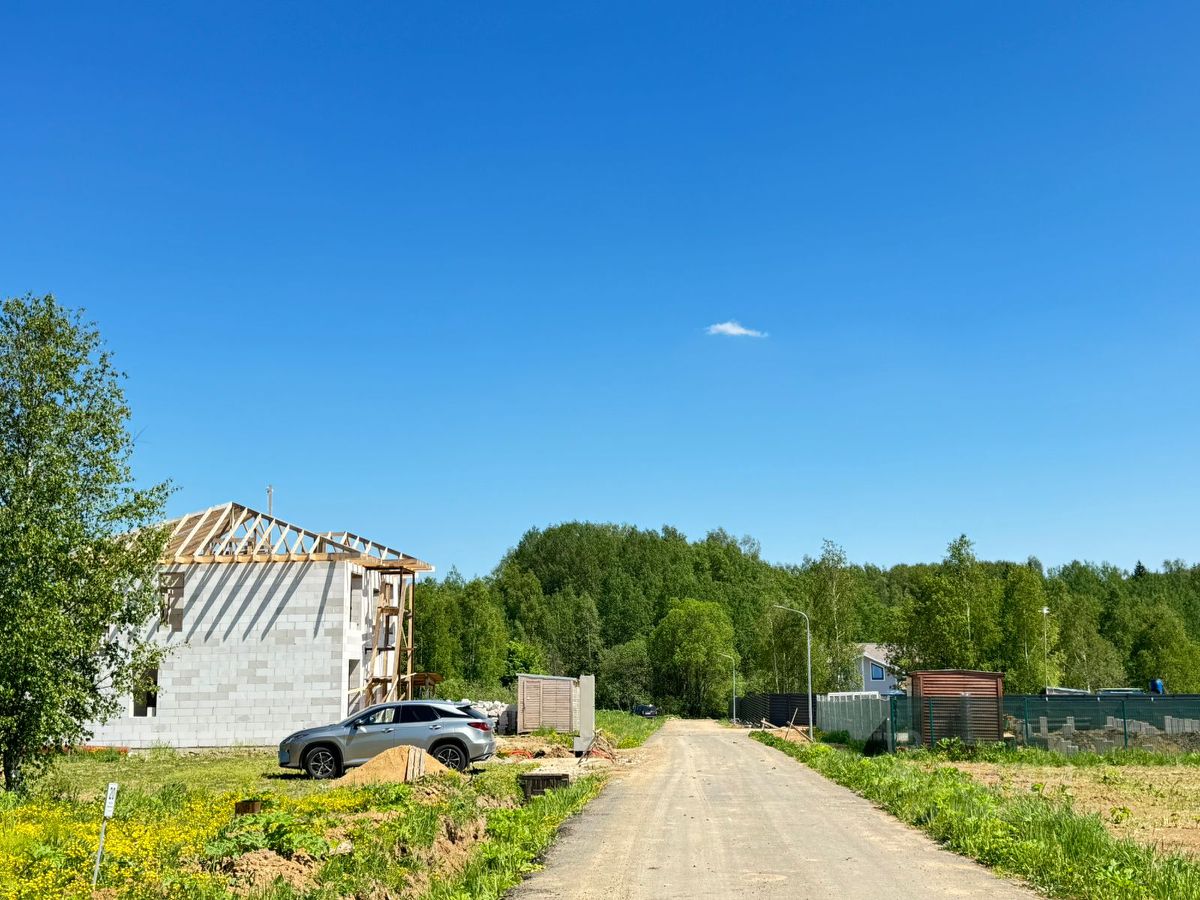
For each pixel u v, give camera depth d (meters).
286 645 34.91
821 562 74.19
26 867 9.61
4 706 17.17
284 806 15.07
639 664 112.19
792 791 20.95
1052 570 138.12
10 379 18.06
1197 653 90.25
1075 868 10.23
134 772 25.86
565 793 18.80
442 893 9.80
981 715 33.81
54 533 17.50
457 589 120.19
